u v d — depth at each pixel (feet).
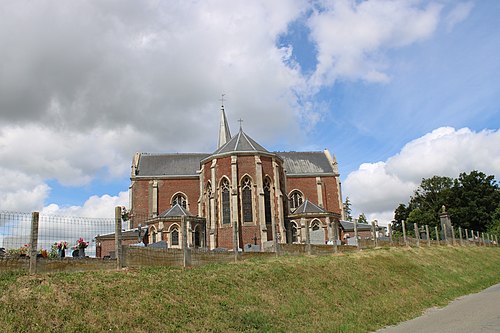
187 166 249.34
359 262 98.37
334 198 254.06
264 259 88.07
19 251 62.44
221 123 294.05
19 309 46.24
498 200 313.12
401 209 375.45
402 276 96.63
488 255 160.15
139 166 246.68
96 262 62.59
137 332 47.34
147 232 197.77
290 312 62.08
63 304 49.06
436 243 157.28
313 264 88.38
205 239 187.21
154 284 60.18
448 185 357.61
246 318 56.34
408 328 57.31
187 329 50.37
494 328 50.88
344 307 69.41
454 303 79.87
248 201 181.47
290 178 253.24
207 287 64.39
